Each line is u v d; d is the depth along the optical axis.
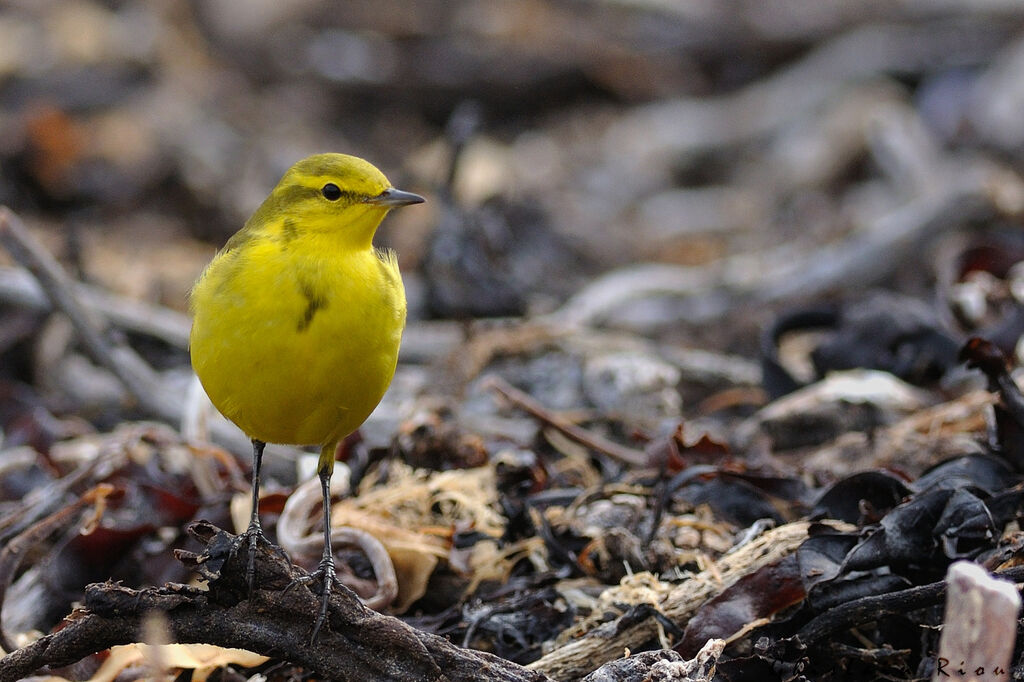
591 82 24.20
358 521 7.83
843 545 6.73
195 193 18.12
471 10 25.20
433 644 5.85
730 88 24.66
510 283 14.73
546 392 11.98
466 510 8.53
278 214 6.94
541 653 7.09
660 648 6.82
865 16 24.12
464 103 23.53
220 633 5.84
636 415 11.55
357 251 7.00
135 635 5.78
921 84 22.80
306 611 5.84
